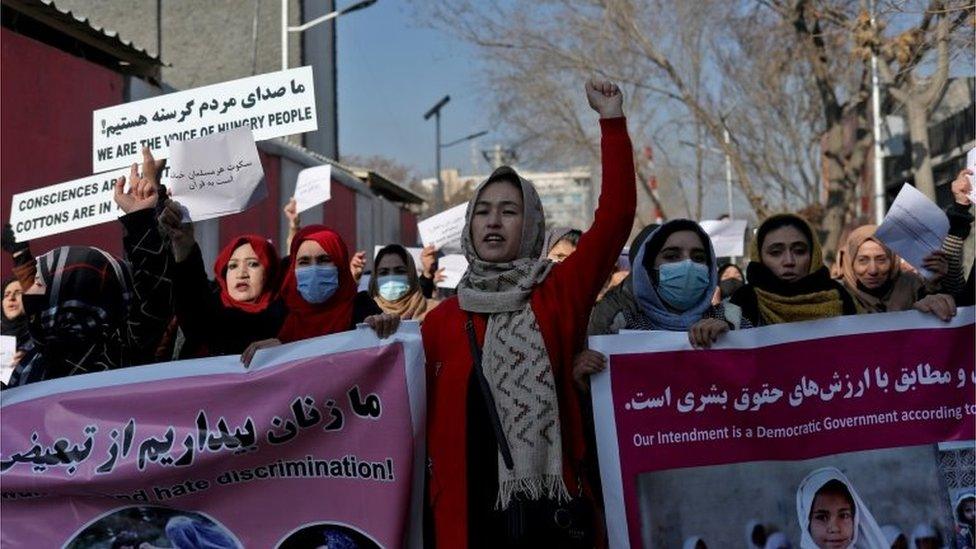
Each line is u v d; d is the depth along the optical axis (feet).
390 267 21.25
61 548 10.93
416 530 10.61
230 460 10.74
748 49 69.00
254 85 14.49
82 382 11.07
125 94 37.17
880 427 11.11
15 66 30.32
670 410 10.88
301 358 10.76
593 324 13.14
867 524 10.99
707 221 32.01
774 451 10.97
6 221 29.63
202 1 73.87
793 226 13.82
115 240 35.45
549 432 9.96
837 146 56.90
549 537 9.84
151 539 10.88
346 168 81.20
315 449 10.69
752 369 11.02
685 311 12.62
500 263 10.61
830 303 13.60
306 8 77.25
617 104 10.83
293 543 10.66
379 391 10.59
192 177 12.42
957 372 11.23
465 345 10.39
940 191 56.54
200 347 12.96
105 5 72.95
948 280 13.03
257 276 14.34
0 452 11.05
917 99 45.06
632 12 68.08
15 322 19.29
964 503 11.09
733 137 75.61
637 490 10.75
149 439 10.82
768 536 10.85
